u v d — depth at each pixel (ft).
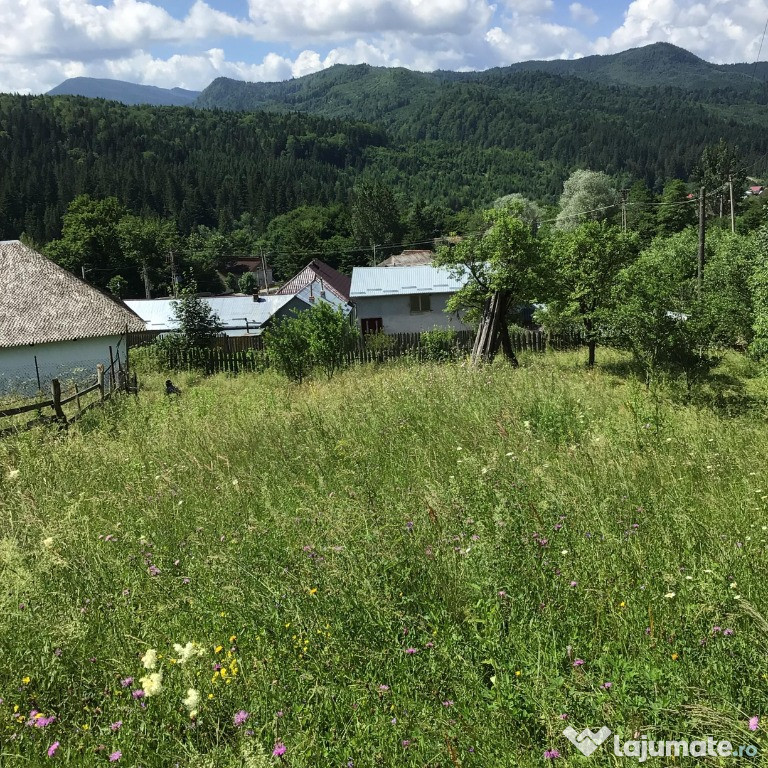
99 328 79.46
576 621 9.56
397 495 15.47
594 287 65.31
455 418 25.21
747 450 19.95
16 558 11.80
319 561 11.28
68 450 24.07
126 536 14.11
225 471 20.29
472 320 77.46
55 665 9.43
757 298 53.88
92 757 7.82
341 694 8.53
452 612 9.98
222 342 101.55
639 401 27.94
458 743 7.47
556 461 17.57
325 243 346.13
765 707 7.65
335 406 31.19
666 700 7.68
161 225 343.67
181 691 8.79
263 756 6.96
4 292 77.97
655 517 13.20
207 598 11.03
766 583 10.17
